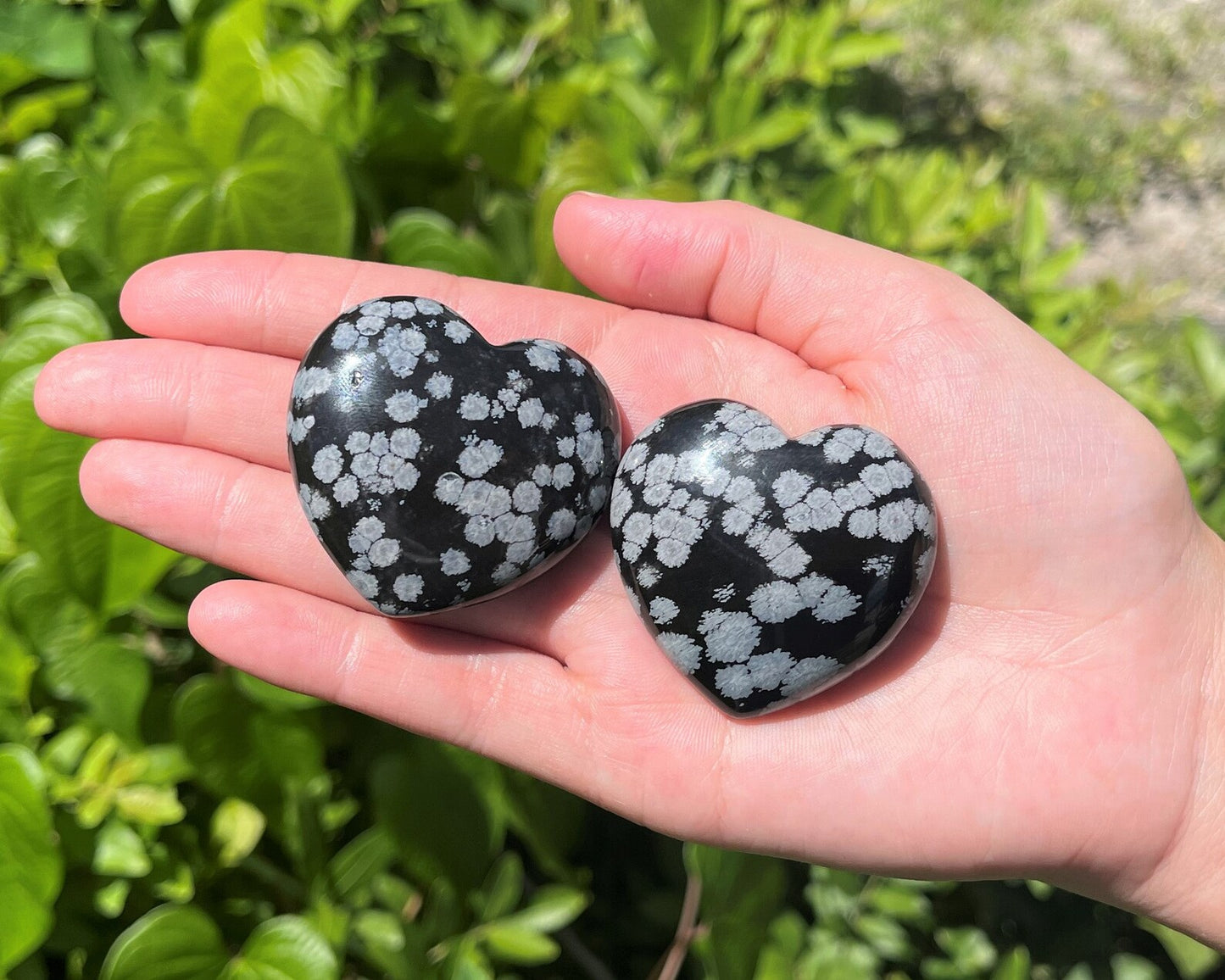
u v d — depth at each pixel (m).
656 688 0.15
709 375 0.16
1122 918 0.21
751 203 0.20
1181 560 0.14
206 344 0.16
